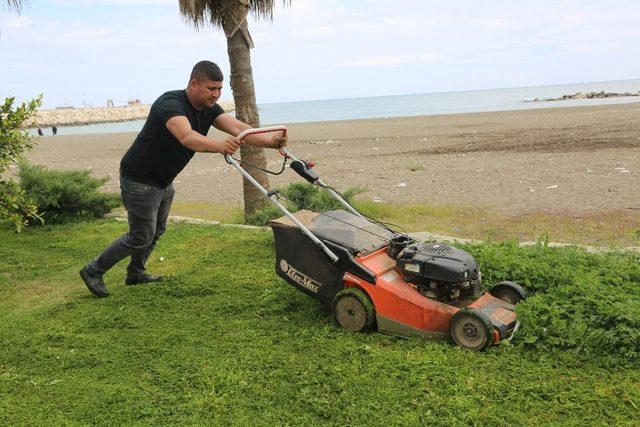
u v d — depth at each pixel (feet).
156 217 19.36
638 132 82.99
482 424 11.55
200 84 16.98
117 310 18.94
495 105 297.94
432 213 37.27
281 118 312.91
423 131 117.29
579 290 16.52
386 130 127.54
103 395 13.35
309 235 16.44
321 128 151.84
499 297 16.94
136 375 14.38
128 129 274.57
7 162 20.80
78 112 441.68
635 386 12.75
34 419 12.46
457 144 84.99
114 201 35.09
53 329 17.44
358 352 14.90
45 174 34.24
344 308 16.34
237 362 14.73
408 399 12.59
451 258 15.26
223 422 12.11
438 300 15.53
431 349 14.84
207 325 17.34
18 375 14.53
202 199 48.88
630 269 18.72
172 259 24.59
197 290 20.26
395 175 56.70
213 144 15.98
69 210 34.19
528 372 13.48
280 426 11.87
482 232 31.53
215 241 27.02
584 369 13.62
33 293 21.25
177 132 16.43
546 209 37.58
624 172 49.47
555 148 70.79
